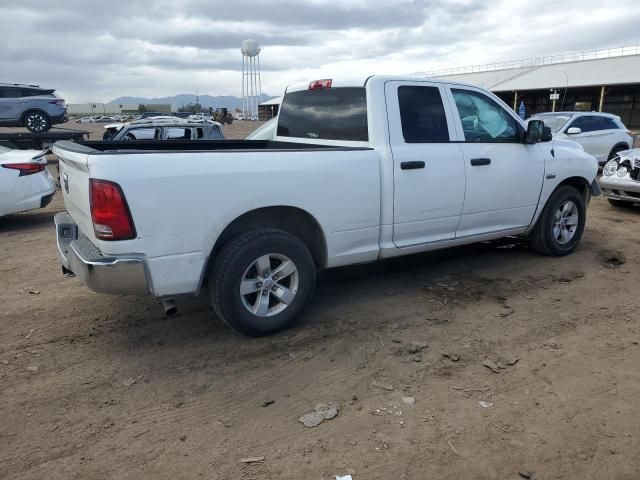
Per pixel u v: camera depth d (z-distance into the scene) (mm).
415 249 4875
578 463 2725
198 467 2705
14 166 8008
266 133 6355
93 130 38406
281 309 4145
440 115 4922
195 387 3459
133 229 3414
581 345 4012
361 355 3857
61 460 2762
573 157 6098
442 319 4469
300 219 4277
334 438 2926
